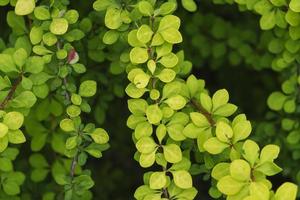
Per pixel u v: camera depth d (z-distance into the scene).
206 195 1.42
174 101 0.85
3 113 0.83
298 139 1.00
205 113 0.85
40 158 1.07
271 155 0.80
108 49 1.01
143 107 0.85
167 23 0.85
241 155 0.82
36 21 0.90
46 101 1.00
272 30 1.09
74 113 0.88
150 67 0.84
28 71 0.87
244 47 1.14
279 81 1.26
